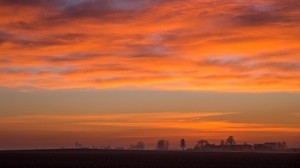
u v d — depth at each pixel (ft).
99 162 351.25
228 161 370.94
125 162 353.72
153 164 317.63
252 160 393.29
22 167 273.33
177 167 279.28
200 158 458.50
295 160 392.47
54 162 346.13
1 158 429.79
